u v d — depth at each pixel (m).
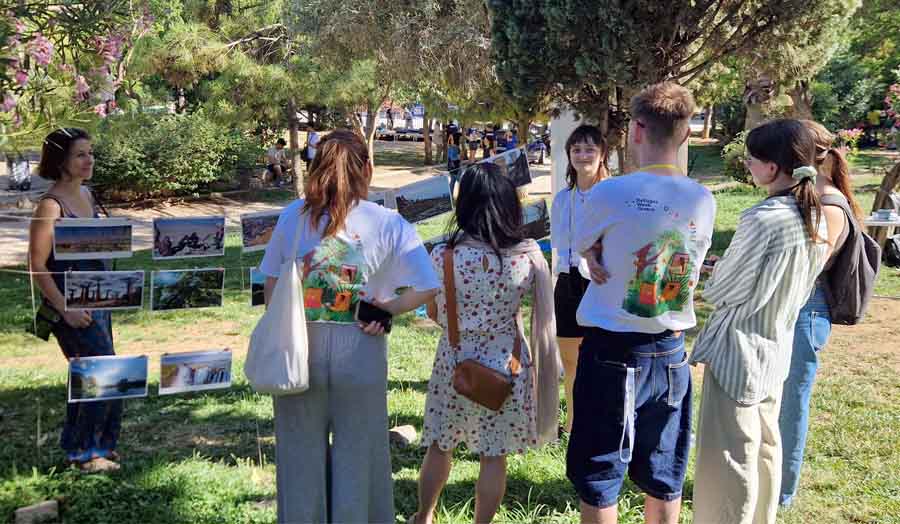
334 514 3.12
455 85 18.53
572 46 7.70
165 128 18.38
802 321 3.85
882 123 31.94
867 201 16.30
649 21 7.85
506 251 3.45
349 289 3.06
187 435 5.09
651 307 3.00
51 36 3.88
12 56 3.55
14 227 14.20
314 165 3.11
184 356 3.98
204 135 19.08
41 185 16.34
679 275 3.02
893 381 6.06
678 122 3.06
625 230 3.01
